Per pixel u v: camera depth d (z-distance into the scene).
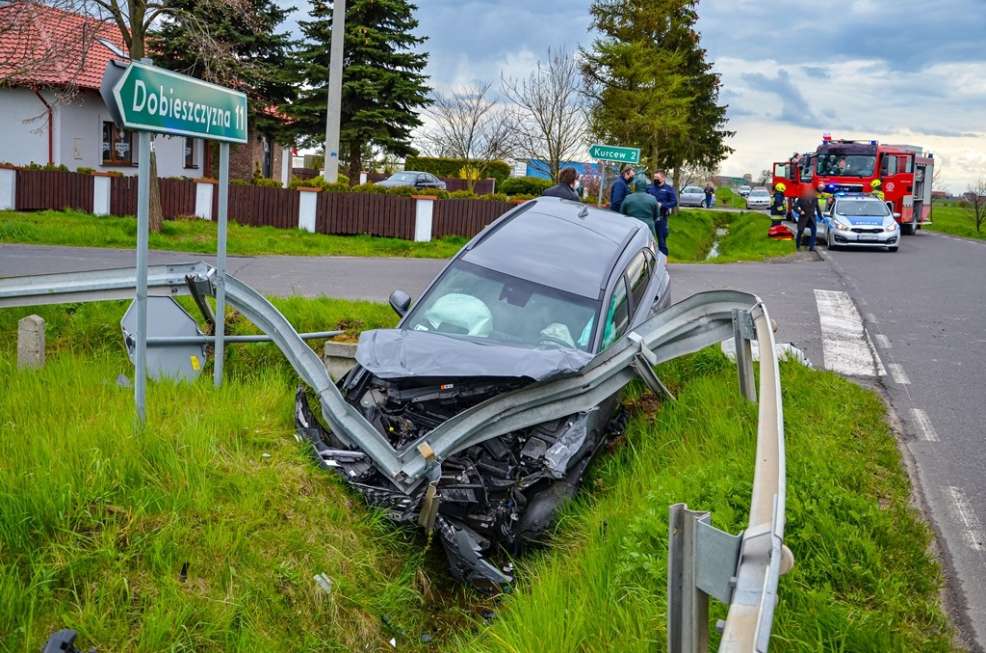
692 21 42.31
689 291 14.31
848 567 4.66
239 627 4.46
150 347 7.83
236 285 7.68
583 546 5.51
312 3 35.72
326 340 9.10
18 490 4.74
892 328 11.85
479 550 5.63
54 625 4.10
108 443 5.46
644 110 38.00
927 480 6.38
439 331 6.96
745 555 3.15
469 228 23.80
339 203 23.78
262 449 6.08
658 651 4.08
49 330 9.08
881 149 32.66
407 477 5.62
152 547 4.62
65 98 20.30
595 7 39.38
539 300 7.19
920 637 4.25
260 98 34.69
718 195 91.25
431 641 5.21
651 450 6.86
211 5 20.31
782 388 8.00
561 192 12.76
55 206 24.03
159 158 33.69
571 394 6.21
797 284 15.66
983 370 9.66
